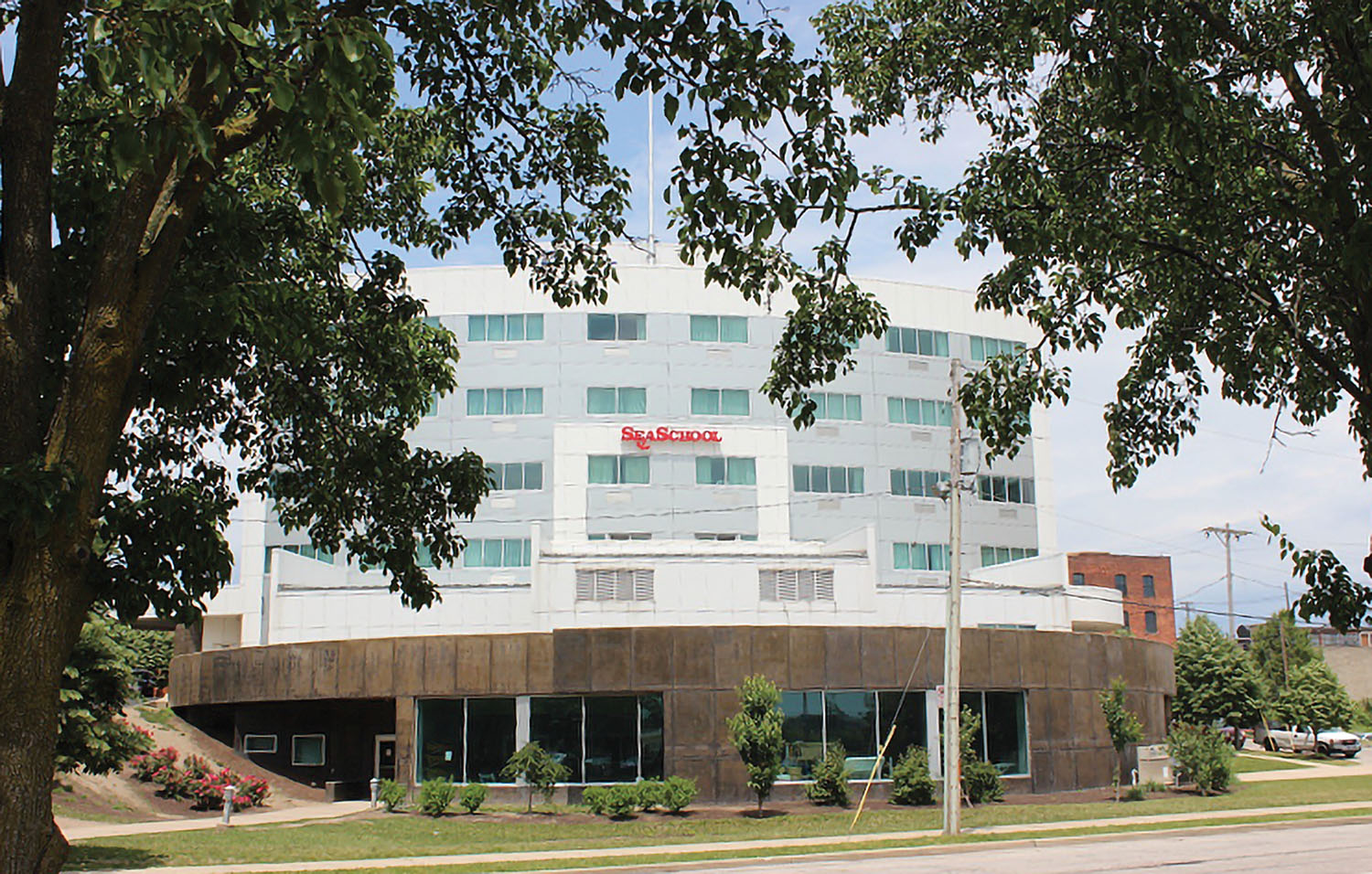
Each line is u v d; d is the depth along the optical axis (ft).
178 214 22.09
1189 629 207.92
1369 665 338.95
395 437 39.78
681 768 109.40
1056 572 170.91
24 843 18.33
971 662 118.21
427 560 183.73
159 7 18.19
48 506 18.62
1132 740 119.75
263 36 22.71
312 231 40.93
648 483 185.37
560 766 107.04
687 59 26.04
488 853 77.92
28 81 21.66
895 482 197.36
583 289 42.39
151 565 23.88
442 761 114.83
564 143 40.27
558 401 189.88
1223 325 33.40
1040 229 31.07
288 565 141.08
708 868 68.54
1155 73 25.53
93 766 83.66
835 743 112.88
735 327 195.42
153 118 19.49
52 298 26.71
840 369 199.11
